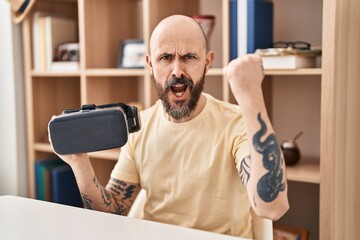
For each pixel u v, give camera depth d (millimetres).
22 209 1097
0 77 2516
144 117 1392
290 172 1803
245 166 1107
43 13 2477
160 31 1179
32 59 2502
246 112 955
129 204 1404
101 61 2359
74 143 1021
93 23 2299
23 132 2531
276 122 2201
